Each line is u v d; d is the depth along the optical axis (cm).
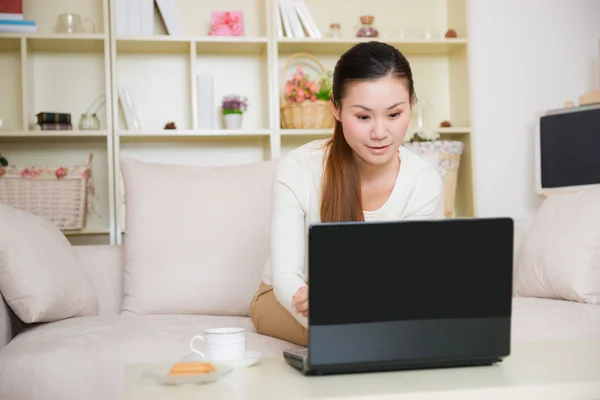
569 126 350
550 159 355
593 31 432
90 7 389
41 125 360
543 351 139
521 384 111
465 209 393
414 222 119
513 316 236
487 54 424
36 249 235
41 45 374
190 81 389
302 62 405
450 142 375
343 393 108
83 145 385
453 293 121
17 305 229
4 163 360
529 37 428
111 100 364
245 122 400
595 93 370
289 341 206
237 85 401
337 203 168
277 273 162
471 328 122
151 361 197
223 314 263
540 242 274
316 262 117
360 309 119
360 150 153
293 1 382
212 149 395
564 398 111
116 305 271
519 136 425
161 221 267
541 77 428
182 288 259
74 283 245
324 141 183
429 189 183
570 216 269
